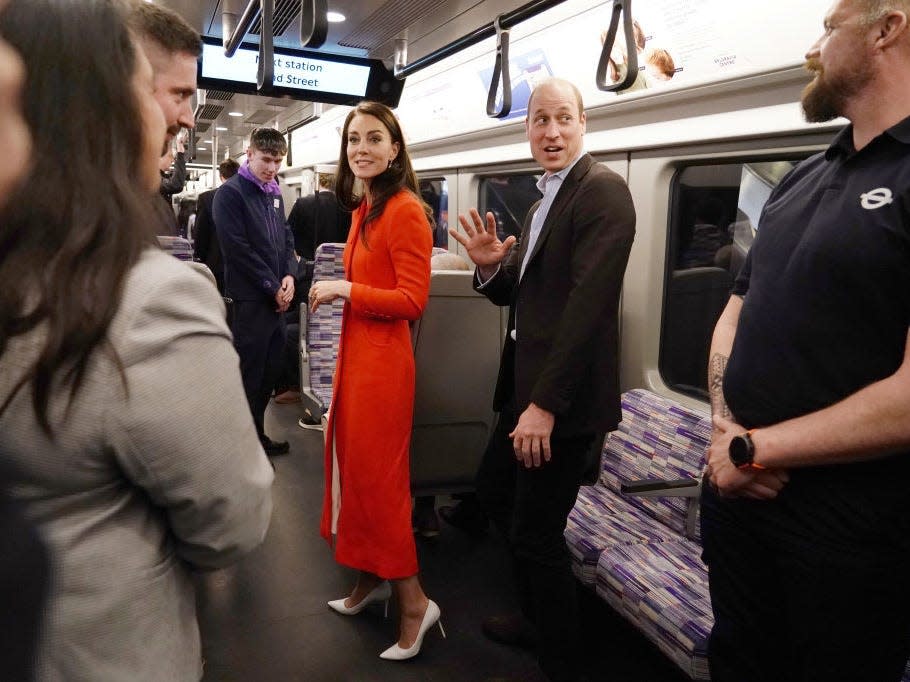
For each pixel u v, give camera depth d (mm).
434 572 2986
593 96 2994
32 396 639
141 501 760
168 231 794
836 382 1236
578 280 1810
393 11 2600
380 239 2123
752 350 1379
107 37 677
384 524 2264
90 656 714
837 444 1179
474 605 2723
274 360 4094
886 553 1220
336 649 2416
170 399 694
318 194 5410
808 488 1287
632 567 2170
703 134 2549
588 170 1928
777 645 1474
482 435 3154
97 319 640
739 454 1331
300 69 3291
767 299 1358
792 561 1326
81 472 684
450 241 4637
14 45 644
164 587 786
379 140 2082
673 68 2559
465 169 4395
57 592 691
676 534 2486
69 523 701
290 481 3920
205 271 847
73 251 638
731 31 2309
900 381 1121
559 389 1786
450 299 2947
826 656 1302
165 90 1409
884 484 1207
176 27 1389
